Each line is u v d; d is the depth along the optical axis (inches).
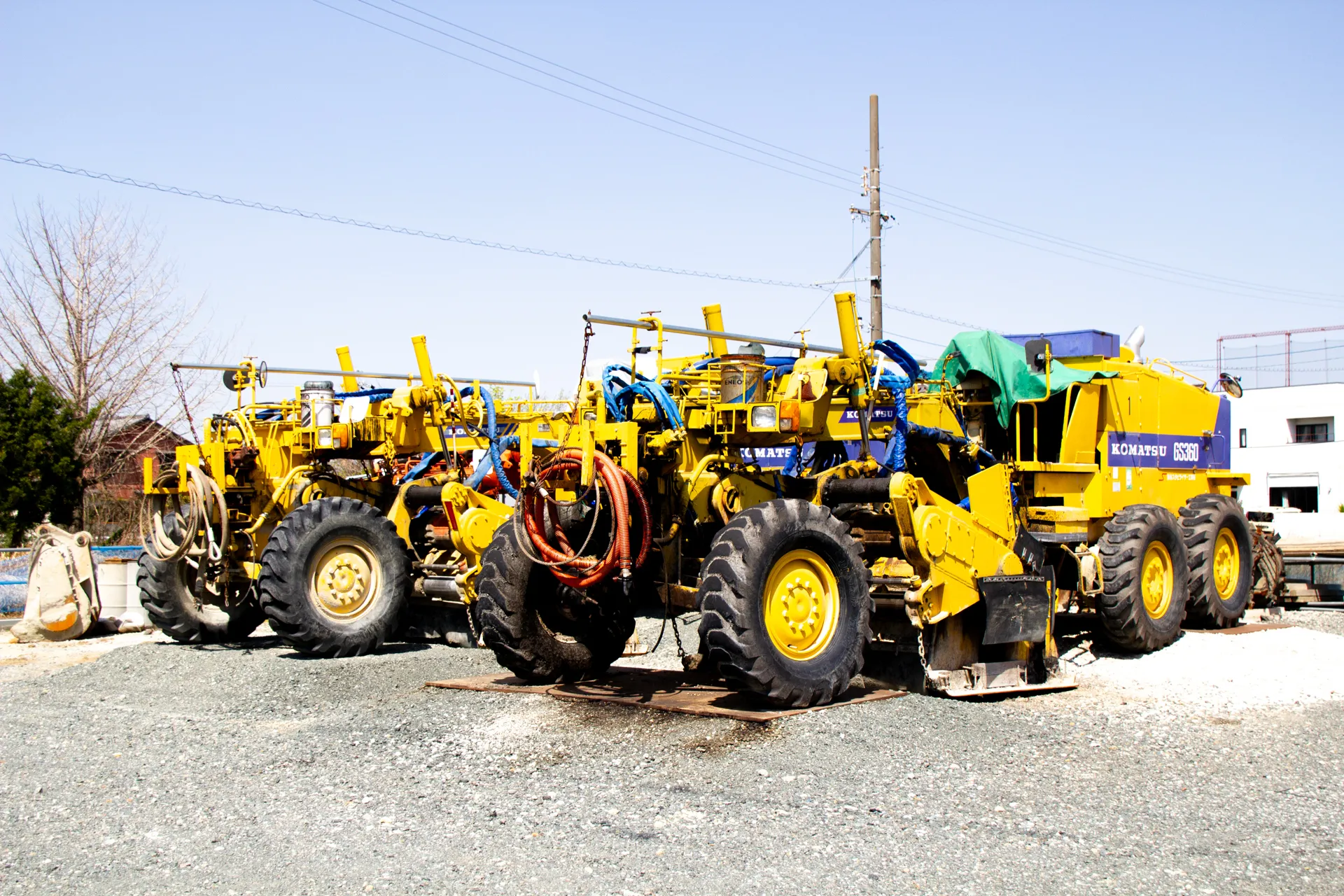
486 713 277.7
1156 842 183.0
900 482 286.7
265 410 472.1
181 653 395.9
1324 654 358.9
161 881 172.4
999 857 176.4
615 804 203.9
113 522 1029.2
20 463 799.7
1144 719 267.7
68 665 398.3
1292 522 1196.5
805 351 323.3
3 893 169.2
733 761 228.8
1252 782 215.9
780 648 271.4
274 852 183.9
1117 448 410.3
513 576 300.0
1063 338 440.5
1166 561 382.6
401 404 426.0
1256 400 1528.1
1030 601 308.7
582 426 275.7
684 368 357.7
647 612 389.4
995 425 386.9
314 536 385.7
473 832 191.0
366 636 390.9
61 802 214.8
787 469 348.2
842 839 184.1
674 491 307.0
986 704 285.6
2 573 601.0
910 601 284.7
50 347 1031.6
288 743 255.6
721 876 169.6
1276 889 164.4
